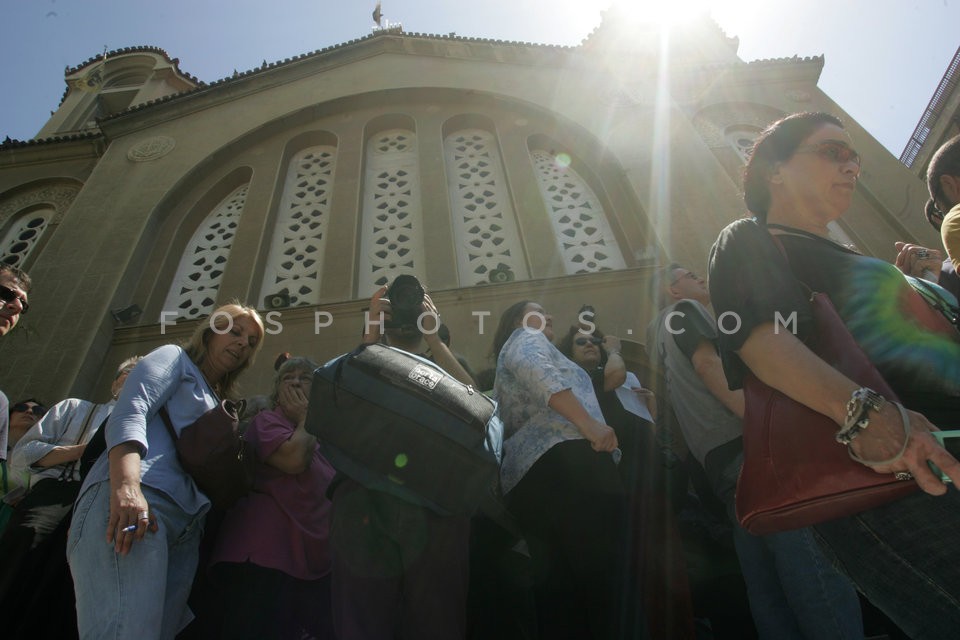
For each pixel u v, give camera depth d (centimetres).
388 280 848
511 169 985
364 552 271
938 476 154
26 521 324
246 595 306
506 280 801
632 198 899
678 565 316
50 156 1152
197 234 973
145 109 1148
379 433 277
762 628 321
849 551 179
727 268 199
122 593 241
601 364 443
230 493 301
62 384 685
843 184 220
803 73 1202
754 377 192
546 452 318
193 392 311
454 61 1191
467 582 287
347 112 1141
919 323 189
